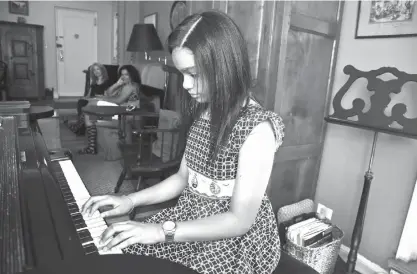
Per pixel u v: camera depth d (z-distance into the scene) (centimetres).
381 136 174
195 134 97
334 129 198
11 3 642
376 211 179
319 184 210
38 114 189
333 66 194
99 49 754
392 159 170
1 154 108
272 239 96
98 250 71
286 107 180
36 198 82
